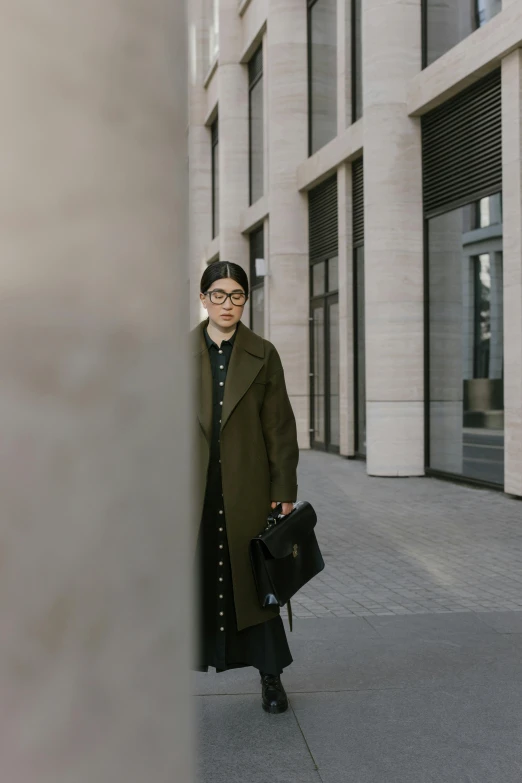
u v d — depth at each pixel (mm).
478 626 4941
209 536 3438
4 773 503
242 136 22109
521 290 9773
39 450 515
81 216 535
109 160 545
